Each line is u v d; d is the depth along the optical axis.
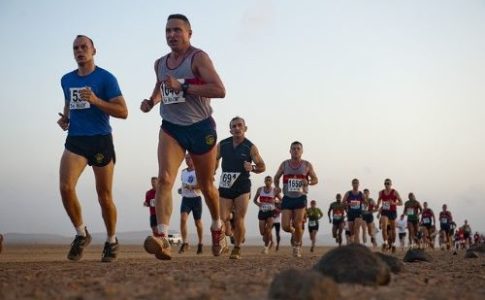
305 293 2.93
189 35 6.43
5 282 3.96
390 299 3.22
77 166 6.56
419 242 24.53
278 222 20.17
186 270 5.21
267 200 15.59
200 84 6.34
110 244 7.00
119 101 6.70
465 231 34.31
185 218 12.98
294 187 10.92
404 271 5.18
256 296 3.23
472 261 8.89
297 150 10.91
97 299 3.10
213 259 8.30
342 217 20.70
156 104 6.79
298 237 11.02
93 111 6.61
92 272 4.89
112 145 6.79
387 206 18.06
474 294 3.71
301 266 6.14
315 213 21.30
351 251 3.93
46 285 3.77
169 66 6.44
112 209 6.88
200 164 6.59
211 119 6.52
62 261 7.34
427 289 3.82
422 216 24.48
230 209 9.08
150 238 6.13
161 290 3.50
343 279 3.80
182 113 6.33
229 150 8.98
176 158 6.40
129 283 3.90
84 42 6.63
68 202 6.59
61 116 6.89
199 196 12.94
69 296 3.25
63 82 6.83
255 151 8.98
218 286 3.71
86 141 6.57
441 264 7.39
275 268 5.67
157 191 6.33
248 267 5.83
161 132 6.43
